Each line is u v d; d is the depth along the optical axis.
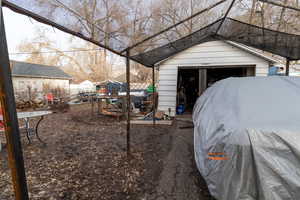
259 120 1.50
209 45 6.12
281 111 1.59
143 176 2.52
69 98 15.41
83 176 2.53
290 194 1.25
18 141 1.18
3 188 2.25
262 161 1.31
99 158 3.16
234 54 5.93
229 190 1.37
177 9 3.15
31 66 17.23
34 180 2.43
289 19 3.24
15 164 1.16
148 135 4.60
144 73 21.47
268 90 1.97
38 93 13.22
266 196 1.27
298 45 3.68
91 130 5.25
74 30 1.96
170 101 6.69
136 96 9.31
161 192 2.13
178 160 3.04
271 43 3.91
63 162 3.00
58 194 2.12
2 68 1.07
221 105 1.99
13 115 1.14
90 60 27.16
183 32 3.74
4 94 1.09
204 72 6.33
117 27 2.44
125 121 6.48
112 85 14.02
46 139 4.36
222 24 3.95
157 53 4.44
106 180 2.42
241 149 1.36
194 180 2.39
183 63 6.42
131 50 3.43
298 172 1.26
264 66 5.68
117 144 3.92
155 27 3.01
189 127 5.30
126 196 2.06
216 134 1.59
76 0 1.69
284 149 1.31
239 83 2.27
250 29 3.74
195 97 9.20
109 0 2.06
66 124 6.19
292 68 9.32
